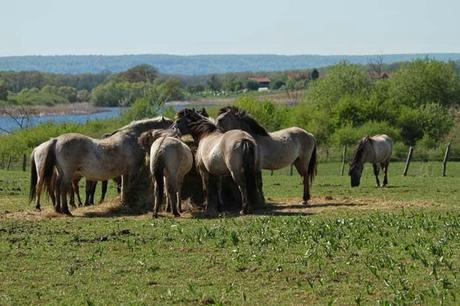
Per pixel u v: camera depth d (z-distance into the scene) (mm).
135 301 13102
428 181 38750
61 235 19438
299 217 21688
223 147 23344
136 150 25000
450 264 15016
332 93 90125
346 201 27312
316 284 14031
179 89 177375
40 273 15234
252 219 21859
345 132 74250
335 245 16922
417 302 12695
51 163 23922
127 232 19641
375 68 152375
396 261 15492
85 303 13109
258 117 76938
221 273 15039
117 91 186750
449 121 81062
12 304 13086
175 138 23469
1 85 177625
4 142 69562
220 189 24531
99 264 15945
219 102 179375
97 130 75625
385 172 36875
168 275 14969
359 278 14375
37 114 147875
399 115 79938
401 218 21375
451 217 21547
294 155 26406
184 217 23125
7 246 17875
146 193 25156
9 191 32969
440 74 91438
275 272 14961
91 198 26969
